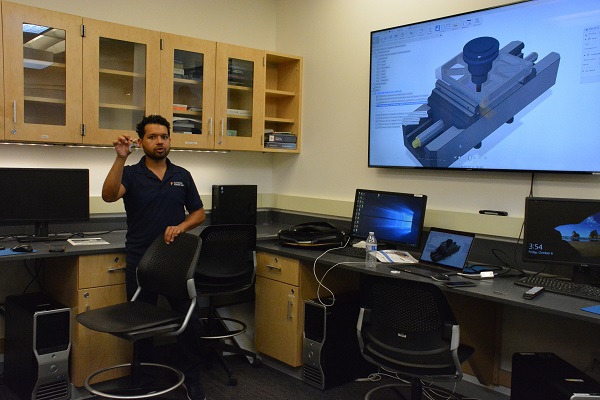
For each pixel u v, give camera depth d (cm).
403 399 272
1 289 325
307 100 411
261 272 335
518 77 273
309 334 305
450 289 230
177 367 300
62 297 304
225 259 312
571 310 196
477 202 299
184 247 256
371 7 359
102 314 244
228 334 324
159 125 290
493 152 286
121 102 329
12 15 285
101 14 349
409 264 280
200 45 355
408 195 306
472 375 304
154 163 294
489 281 247
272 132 402
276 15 440
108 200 277
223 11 408
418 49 318
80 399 286
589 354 262
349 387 307
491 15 282
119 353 299
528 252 247
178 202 296
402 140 331
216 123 366
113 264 295
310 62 407
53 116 304
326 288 323
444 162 309
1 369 321
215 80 364
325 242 322
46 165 332
